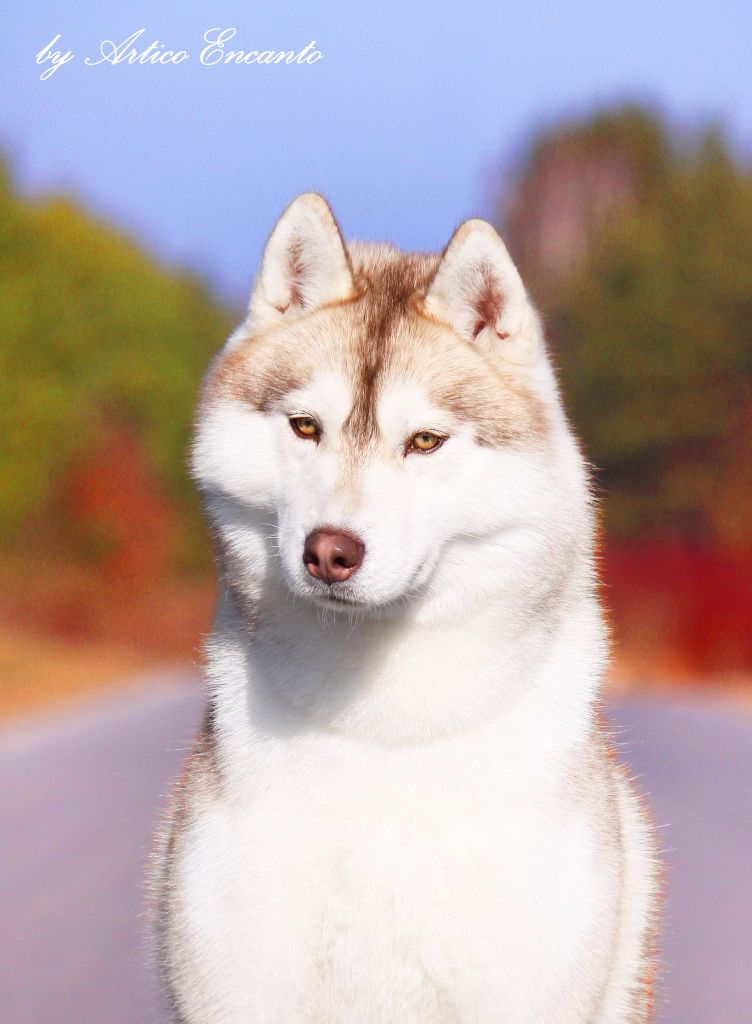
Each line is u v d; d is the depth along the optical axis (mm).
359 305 5492
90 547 34594
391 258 5895
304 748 5105
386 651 5086
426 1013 5066
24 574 33062
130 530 34844
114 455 35688
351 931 5012
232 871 5062
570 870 5039
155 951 5715
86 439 35688
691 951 8336
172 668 25719
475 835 4980
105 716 17531
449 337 5406
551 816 5062
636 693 21594
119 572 34344
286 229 5582
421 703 5055
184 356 45906
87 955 8109
